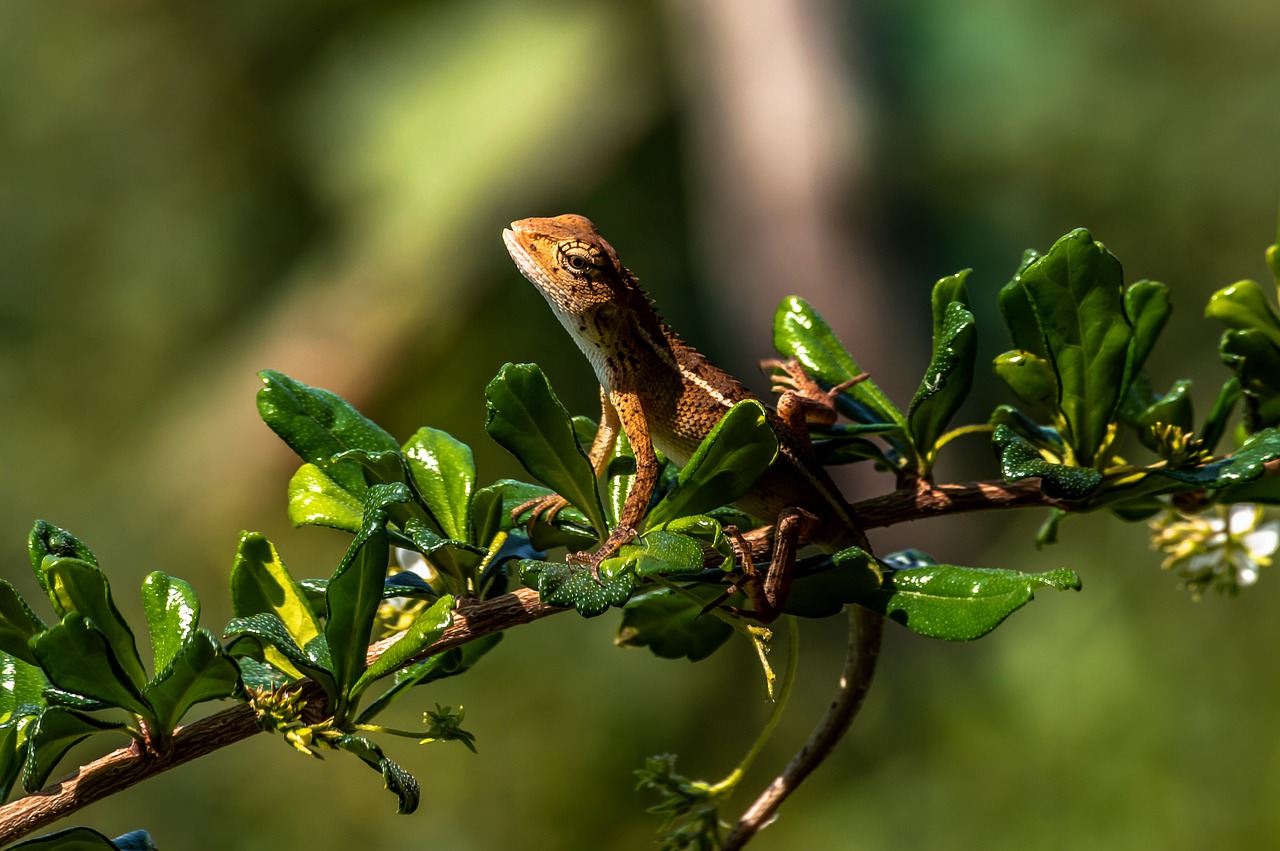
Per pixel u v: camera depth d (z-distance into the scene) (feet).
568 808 40.68
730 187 43.29
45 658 10.67
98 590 11.15
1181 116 49.01
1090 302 13.57
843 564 12.70
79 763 36.37
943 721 38.11
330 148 49.16
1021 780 36.09
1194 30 49.85
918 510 14.07
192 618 11.41
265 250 51.65
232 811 40.42
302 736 11.23
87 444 49.29
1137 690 35.63
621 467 15.40
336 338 46.24
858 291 41.19
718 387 17.57
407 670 13.05
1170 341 46.26
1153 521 17.06
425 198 46.26
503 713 41.86
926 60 47.29
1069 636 37.42
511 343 46.55
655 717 41.45
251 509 45.09
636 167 47.62
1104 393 13.82
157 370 50.60
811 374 15.67
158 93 52.80
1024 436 14.32
